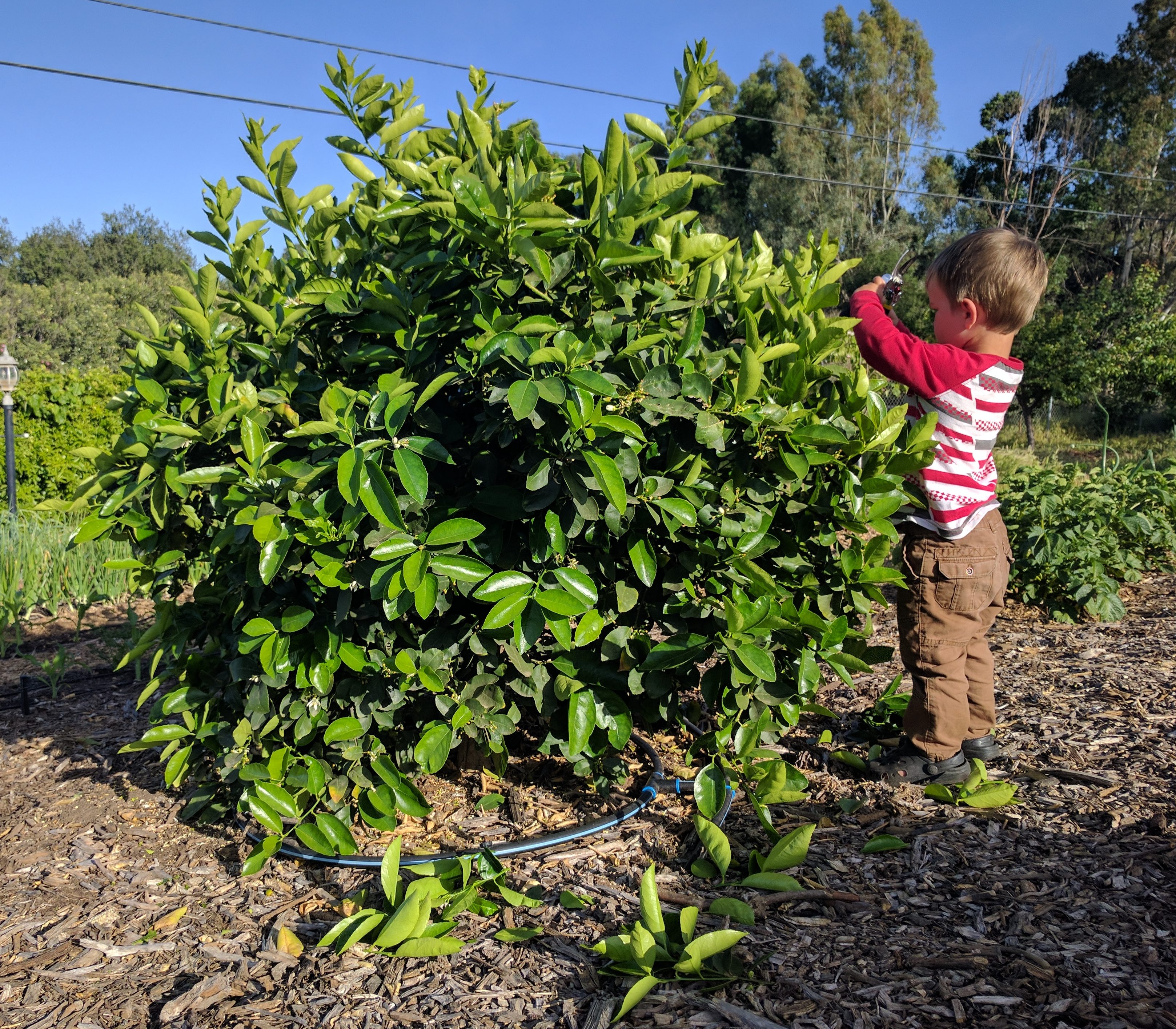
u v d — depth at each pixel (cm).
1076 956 173
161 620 234
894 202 3894
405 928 177
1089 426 2255
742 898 197
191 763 235
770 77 4112
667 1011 159
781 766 219
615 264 189
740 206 3859
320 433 178
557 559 196
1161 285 3152
